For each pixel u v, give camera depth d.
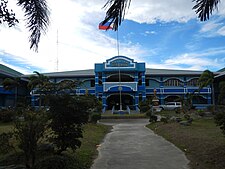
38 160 7.52
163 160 8.70
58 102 7.76
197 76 50.06
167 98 50.47
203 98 49.38
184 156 9.25
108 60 46.31
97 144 12.40
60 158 7.29
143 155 9.58
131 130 19.30
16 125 6.97
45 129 7.42
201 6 4.43
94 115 21.52
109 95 46.84
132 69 46.03
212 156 8.52
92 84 49.34
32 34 5.61
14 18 5.07
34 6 5.52
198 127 16.89
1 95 43.59
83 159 8.69
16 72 48.16
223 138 11.35
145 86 48.91
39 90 8.25
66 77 48.47
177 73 49.84
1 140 7.07
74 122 7.83
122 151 10.48
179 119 21.11
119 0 3.46
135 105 45.25
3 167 7.12
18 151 8.22
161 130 17.55
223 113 8.72
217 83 48.16
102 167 7.90
